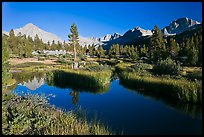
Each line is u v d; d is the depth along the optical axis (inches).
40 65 2498.8
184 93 698.2
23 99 563.8
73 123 457.4
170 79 938.7
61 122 458.9
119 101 767.1
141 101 756.6
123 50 4389.8
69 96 884.6
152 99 778.2
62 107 684.7
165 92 818.2
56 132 410.0
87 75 1156.5
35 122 437.7
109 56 3929.6
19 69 2117.4
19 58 3316.9
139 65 1608.0
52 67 2228.1
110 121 534.6
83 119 527.2
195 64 1903.3
